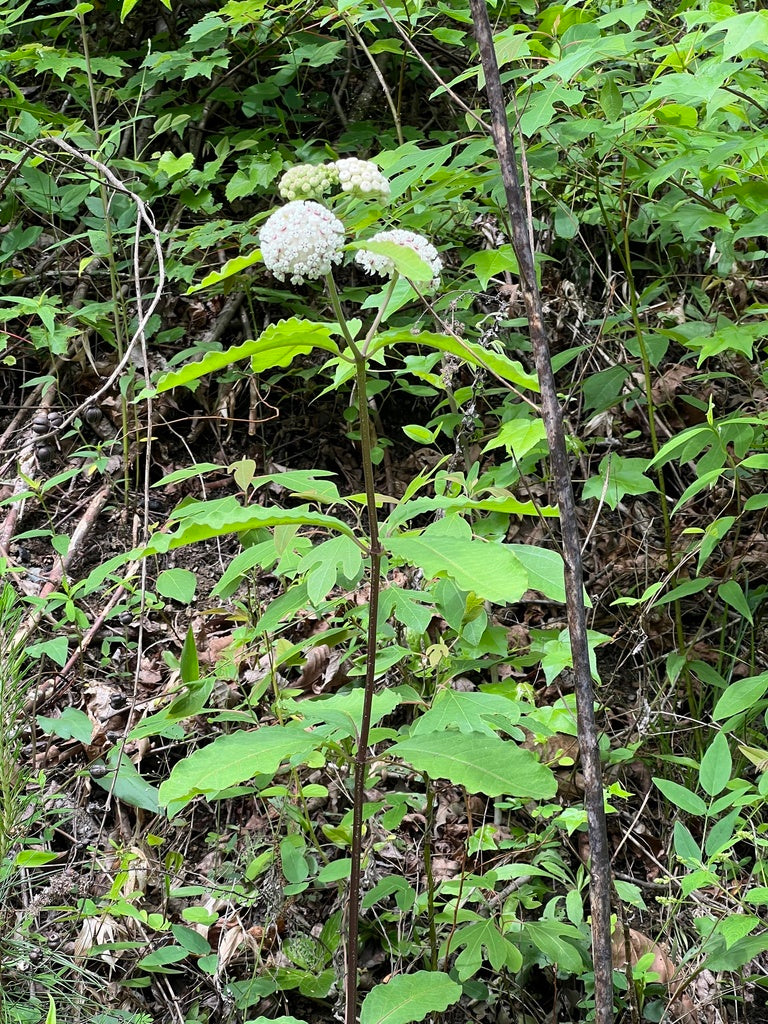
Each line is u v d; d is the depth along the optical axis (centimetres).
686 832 207
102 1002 234
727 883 250
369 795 279
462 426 296
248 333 390
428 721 187
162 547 133
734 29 186
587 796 147
